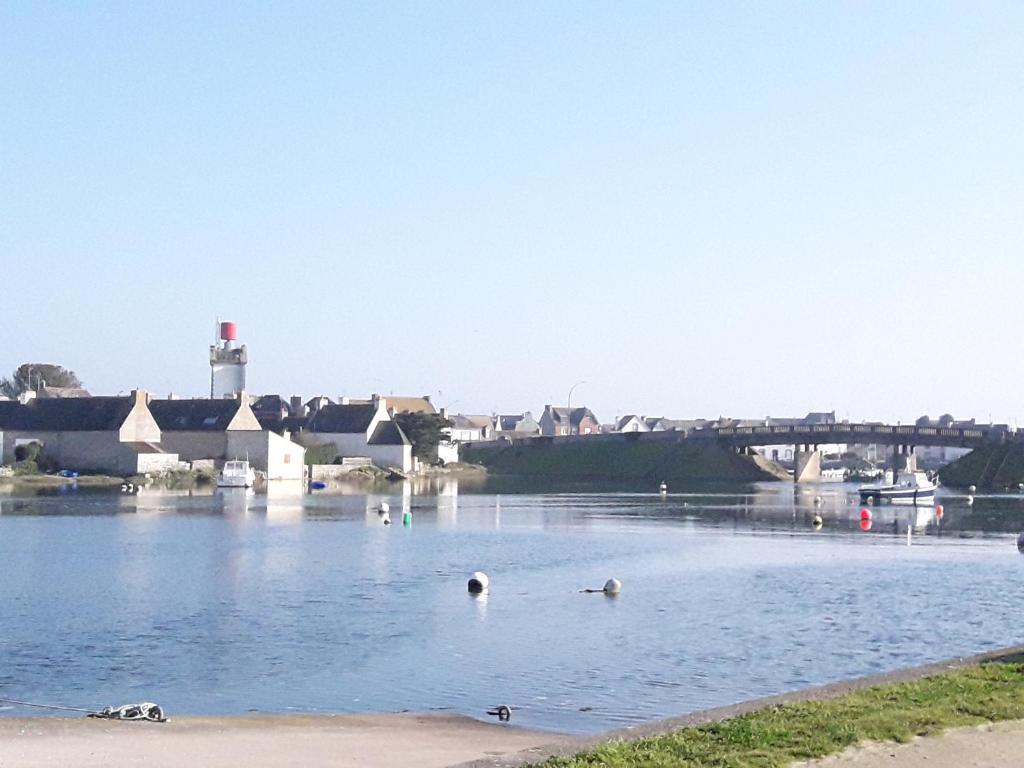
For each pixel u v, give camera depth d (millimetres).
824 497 150500
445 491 162125
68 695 33062
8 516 97562
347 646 40812
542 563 68688
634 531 93938
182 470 162500
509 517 109062
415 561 68562
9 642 40688
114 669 36656
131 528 87938
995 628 45844
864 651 40719
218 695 33344
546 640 42375
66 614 46719
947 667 32281
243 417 179500
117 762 22625
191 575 59688
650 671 37000
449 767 21594
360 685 34750
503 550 76438
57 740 24875
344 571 62875
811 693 28656
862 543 84500
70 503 115438
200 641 41375
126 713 28328
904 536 91125
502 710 30844
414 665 37656
